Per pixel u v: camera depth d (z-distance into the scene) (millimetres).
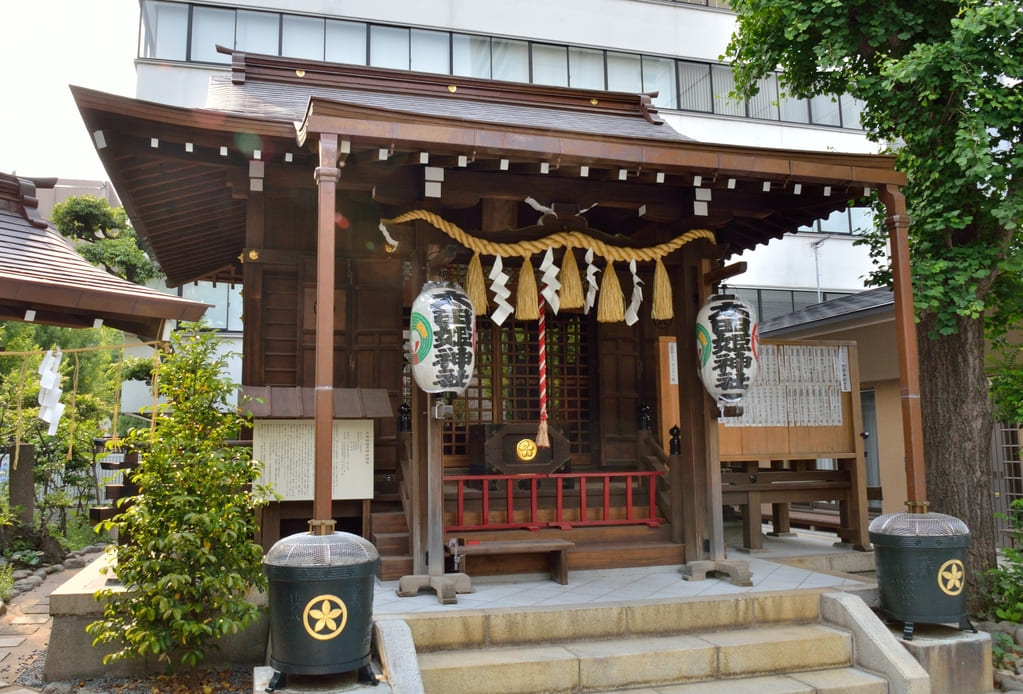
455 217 7262
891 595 5180
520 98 9055
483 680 4312
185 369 5023
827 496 7914
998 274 6578
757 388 7652
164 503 4707
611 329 8383
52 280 5180
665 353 8133
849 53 6641
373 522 6414
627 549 6492
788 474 7770
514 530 6629
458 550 5562
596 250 5957
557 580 5926
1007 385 6754
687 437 6574
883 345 10359
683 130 18203
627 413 8352
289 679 4047
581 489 6914
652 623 5016
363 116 4598
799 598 5379
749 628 5211
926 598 5023
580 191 5953
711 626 5129
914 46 6160
